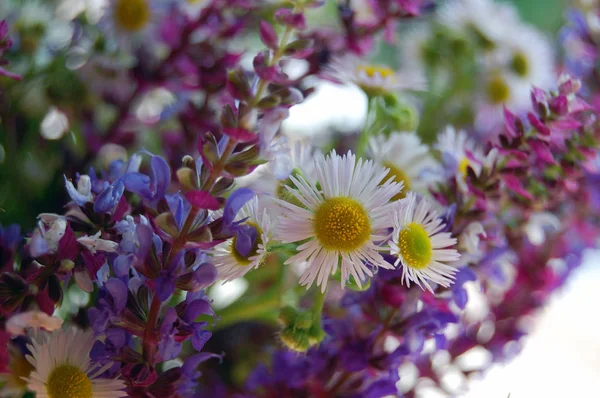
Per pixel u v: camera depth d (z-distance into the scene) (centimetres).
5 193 25
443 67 31
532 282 27
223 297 26
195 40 26
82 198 21
